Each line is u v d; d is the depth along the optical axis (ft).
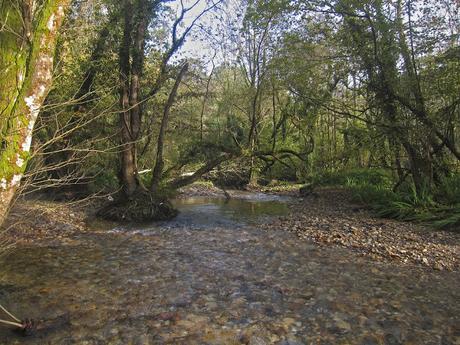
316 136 99.86
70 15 46.01
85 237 37.19
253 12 57.00
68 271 25.90
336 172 83.76
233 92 100.48
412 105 47.03
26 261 28.09
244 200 74.84
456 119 47.34
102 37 55.21
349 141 66.39
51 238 35.91
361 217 47.96
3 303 20.12
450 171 51.21
